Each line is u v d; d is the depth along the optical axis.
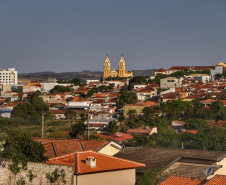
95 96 195.25
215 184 25.11
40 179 26.72
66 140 39.34
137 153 37.22
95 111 156.38
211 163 33.31
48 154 34.72
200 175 30.42
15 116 139.62
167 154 35.94
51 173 26.50
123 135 79.12
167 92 193.88
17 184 27.02
